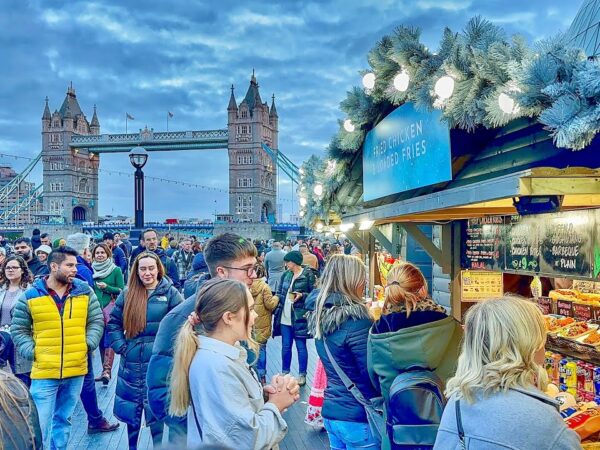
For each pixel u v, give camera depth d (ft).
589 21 21.48
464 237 15.17
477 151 9.95
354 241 30.96
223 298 7.22
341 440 10.81
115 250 40.70
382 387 9.13
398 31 9.72
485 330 5.83
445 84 7.83
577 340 11.73
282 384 7.63
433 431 8.33
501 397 5.53
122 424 19.77
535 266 11.26
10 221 469.57
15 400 5.83
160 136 470.80
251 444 6.61
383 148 12.88
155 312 14.37
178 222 386.73
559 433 5.28
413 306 9.15
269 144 485.15
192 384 6.93
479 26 8.25
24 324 15.37
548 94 6.27
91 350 16.35
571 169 6.35
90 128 541.75
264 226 336.49
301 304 24.48
